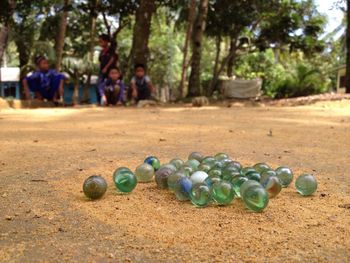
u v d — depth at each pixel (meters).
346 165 0.37
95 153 0.42
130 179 0.27
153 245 0.19
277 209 0.24
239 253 0.18
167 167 0.29
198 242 0.19
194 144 0.48
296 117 0.84
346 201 0.26
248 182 0.24
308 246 0.19
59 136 0.55
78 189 0.28
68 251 0.18
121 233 0.20
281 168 0.29
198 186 0.24
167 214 0.23
